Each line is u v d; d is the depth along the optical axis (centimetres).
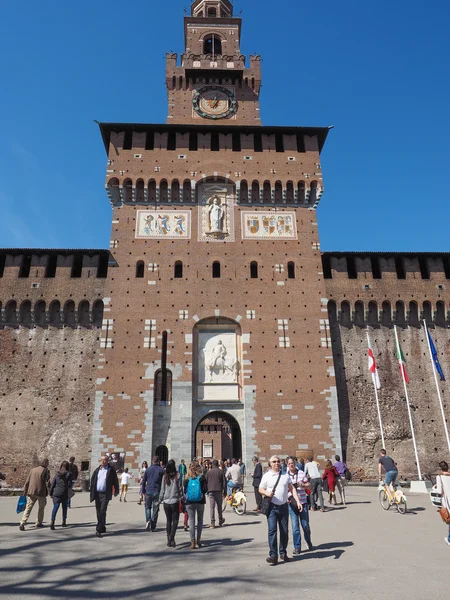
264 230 4688
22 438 4059
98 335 4394
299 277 4531
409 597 994
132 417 3941
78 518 2308
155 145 4922
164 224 4631
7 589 1103
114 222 4600
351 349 4553
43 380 4238
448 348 4622
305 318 4378
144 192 4741
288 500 1448
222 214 4706
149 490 1945
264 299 4419
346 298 4631
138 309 4291
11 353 4303
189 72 5538
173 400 4028
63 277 4516
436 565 1262
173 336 4228
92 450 3834
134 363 4103
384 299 4662
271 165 4934
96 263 4603
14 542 1662
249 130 5053
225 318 4359
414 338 4634
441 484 1505
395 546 1510
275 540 1309
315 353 4262
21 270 4584
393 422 4350
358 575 1173
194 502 1576
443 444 4325
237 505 2428
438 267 4834
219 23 6297
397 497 2316
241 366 4216
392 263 4822
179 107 5481
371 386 4453
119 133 4953
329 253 4719
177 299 4353
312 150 5059
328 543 1569
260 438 3975
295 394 4119
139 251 4509
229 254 4566
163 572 1245
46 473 2064
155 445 3938
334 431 4038
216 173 4834
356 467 4172
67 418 4128
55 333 4388
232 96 5584
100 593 1069
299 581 1129
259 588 1080
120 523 2127
